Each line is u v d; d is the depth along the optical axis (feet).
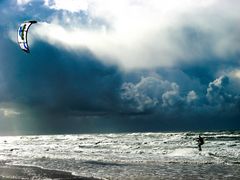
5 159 116.37
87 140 259.39
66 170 84.89
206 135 243.19
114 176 73.36
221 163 90.48
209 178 68.64
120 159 106.32
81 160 107.24
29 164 99.60
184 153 116.57
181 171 78.64
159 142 187.11
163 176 72.08
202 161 95.04
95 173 78.43
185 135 260.01
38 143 239.09
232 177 69.21
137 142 195.93
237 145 144.46
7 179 74.69
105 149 149.79
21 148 178.81
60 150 153.07
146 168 84.94
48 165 96.07
